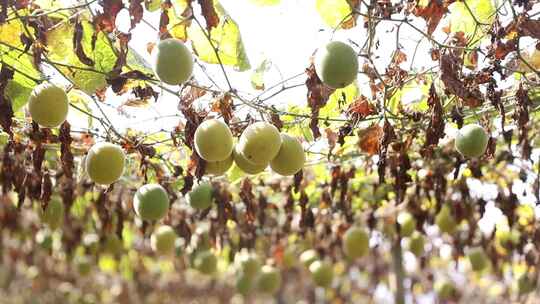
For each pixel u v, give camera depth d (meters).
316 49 1.22
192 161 1.32
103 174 1.19
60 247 2.64
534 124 1.54
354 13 1.19
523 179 1.75
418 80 1.41
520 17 1.19
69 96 1.43
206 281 3.86
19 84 1.29
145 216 1.35
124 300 3.61
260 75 1.37
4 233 2.56
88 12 1.21
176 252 2.28
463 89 1.22
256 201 1.98
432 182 1.71
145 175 1.46
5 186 1.46
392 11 1.19
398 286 2.08
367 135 1.42
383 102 1.34
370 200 1.96
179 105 1.25
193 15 1.20
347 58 1.10
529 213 2.06
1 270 3.33
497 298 3.59
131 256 2.95
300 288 3.55
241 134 1.25
